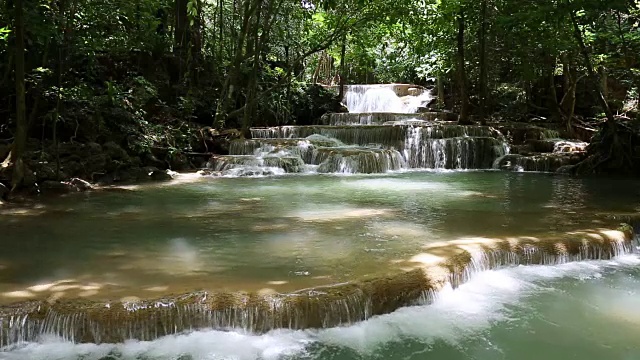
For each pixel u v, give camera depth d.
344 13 19.69
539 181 13.32
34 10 10.34
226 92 19.36
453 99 26.19
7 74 11.80
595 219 8.03
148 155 14.21
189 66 19.62
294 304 4.55
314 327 4.59
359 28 20.45
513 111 23.86
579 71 22.11
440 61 24.64
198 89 20.22
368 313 4.83
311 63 29.62
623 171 14.84
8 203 9.47
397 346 4.42
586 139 20.36
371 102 27.41
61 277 5.14
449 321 4.91
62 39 12.10
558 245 6.59
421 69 26.30
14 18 10.12
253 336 4.47
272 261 5.71
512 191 11.39
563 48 17.89
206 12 25.02
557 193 11.02
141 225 7.66
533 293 5.61
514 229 7.31
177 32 20.33
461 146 16.97
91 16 13.47
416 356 4.27
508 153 17.56
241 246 6.39
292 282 4.98
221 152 17.05
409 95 28.48
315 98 24.77
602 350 4.43
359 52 24.84
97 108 13.49
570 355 4.34
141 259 5.80
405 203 9.67
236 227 7.52
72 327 4.26
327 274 5.23
